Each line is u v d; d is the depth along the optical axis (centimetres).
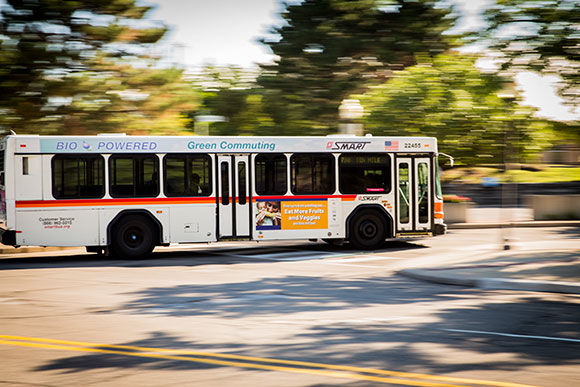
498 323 915
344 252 1927
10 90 2827
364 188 1969
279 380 632
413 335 836
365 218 1973
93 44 3042
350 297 1145
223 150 1855
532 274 1329
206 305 1063
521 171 6419
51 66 2903
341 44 5062
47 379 635
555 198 2914
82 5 3000
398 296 1156
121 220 1783
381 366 686
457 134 3928
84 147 1753
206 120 3872
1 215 1764
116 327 888
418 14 5272
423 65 4081
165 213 1809
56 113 2914
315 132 4381
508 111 4094
